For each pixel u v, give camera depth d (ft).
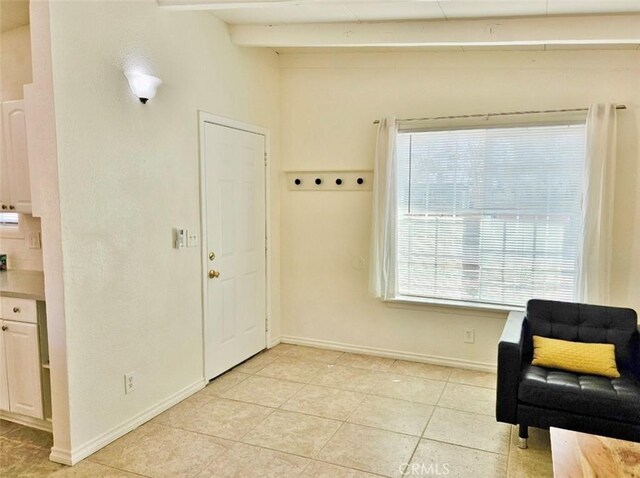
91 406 8.50
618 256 11.19
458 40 10.64
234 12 11.07
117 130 8.84
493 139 12.17
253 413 10.11
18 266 11.46
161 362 10.13
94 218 8.43
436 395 11.07
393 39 11.10
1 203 9.82
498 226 12.32
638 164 10.93
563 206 11.65
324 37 11.58
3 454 8.45
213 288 11.80
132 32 9.10
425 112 12.86
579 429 8.10
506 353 8.56
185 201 10.67
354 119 13.66
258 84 13.37
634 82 10.90
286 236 14.80
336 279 14.28
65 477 7.77
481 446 8.77
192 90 10.80
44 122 7.70
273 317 14.70
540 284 12.04
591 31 9.85
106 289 8.73
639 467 5.81
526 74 11.80
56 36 7.64
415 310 13.33
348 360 13.50
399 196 13.28
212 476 7.81
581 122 11.32
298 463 8.20
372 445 8.80
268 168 14.02
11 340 9.16
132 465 8.13
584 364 8.91
